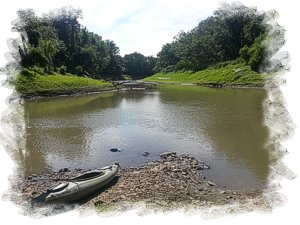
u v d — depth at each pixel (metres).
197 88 78.94
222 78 82.88
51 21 93.44
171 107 43.91
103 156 22.39
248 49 82.31
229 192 15.97
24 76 57.94
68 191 14.47
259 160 20.70
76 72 91.31
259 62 73.50
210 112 38.62
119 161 21.30
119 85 85.00
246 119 33.50
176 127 30.81
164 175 18.22
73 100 54.78
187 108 42.53
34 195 15.55
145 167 19.78
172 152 22.56
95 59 110.56
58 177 18.45
